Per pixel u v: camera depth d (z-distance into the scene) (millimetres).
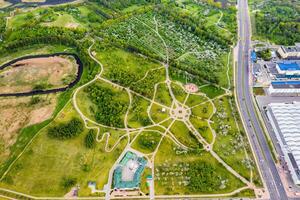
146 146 151750
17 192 132125
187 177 138500
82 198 131125
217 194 133625
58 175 138000
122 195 132750
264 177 141375
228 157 148375
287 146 148500
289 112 162875
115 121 161750
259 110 174125
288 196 134375
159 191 134000
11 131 156250
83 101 174000
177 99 177625
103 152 148625
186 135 157750
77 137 154000
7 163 142375
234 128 162500
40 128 157500
